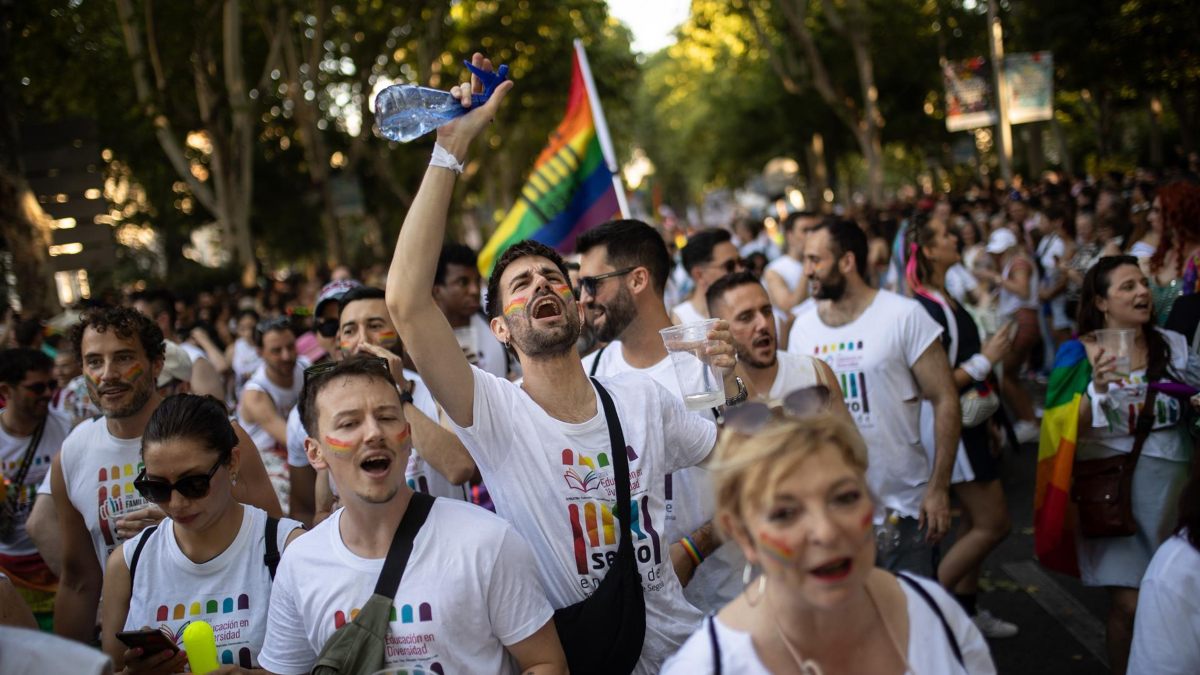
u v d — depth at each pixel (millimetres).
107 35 22125
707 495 2160
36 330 7941
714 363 3277
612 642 3002
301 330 7121
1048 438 4676
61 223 14523
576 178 7340
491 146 36594
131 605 3375
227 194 22453
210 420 3285
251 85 27281
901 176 64188
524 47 28828
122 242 29703
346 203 26141
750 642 2127
